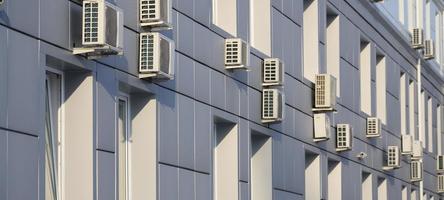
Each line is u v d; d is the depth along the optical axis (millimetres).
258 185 28484
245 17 27062
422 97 52375
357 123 38344
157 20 20641
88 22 17984
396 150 42625
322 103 32438
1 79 16219
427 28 54000
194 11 23578
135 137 21469
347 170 36688
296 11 31328
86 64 18562
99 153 18938
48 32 17469
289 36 30484
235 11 26188
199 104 23812
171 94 22266
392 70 44969
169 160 22109
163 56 20734
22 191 16719
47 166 18391
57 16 17734
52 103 18641
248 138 26859
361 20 39438
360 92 39406
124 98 21281
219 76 25047
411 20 49750
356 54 38562
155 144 21359
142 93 21375
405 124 47625
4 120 16281
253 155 28594
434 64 55312
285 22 30109
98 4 17969
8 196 16359
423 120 51781
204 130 24078
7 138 16359
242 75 26531
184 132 22938
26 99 16859
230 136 26094
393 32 44906
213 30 24719
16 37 16609
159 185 21547
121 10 18594
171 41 21031
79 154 18641
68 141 18719
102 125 19094
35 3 17141
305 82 31922
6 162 16312
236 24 26219
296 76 30969
